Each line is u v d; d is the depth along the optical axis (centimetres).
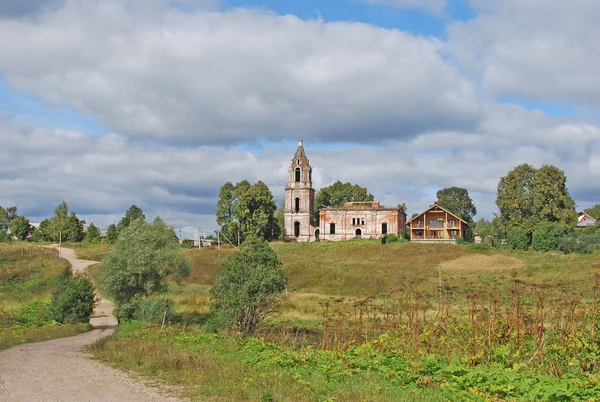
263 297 3338
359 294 5809
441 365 1719
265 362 1931
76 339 3344
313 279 6600
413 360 1797
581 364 1686
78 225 15112
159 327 3438
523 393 1371
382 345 2134
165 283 4888
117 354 2300
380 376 1692
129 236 4716
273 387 1556
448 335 2048
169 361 1986
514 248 8225
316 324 3853
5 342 3012
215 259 8281
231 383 1641
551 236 7906
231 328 3216
